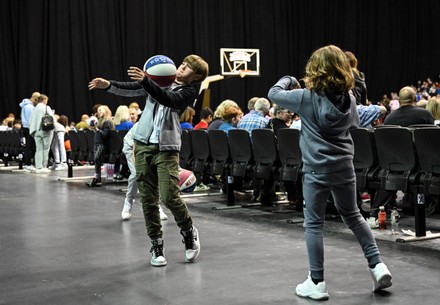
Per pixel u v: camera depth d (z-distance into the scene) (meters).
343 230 4.43
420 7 19.42
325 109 2.62
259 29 17.61
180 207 3.40
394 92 19.27
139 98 16.05
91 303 2.73
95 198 6.57
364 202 5.83
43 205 6.04
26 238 4.31
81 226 4.78
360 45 18.91
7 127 13.25
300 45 18.30
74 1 15.16
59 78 15.11
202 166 6.11
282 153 5.06
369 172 4.39
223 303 2.68
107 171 8.55
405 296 2.72
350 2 18.70
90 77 15.48
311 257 2.72
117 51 15.68
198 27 16.67
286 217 5.13
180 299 2.76
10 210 5.71
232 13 17.17
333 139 2.68
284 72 17.98
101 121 7.79
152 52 16.16
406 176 4.08
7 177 9.24
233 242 4.05
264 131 5.25
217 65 17.02
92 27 15.42
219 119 6.84
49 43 15.03
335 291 2.82
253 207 5.77
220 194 6.79
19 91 14.84
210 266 3.37
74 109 15.29
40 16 14.91
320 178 2.67
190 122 7.43
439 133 3.76
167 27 16.33
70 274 3.26
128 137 5.07
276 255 3.62
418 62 19.48
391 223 4.52
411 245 3.85
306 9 18.30
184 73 3.33
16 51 14.77
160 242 3.43
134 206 5.91
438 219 4.93
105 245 4.02
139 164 3.41
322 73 2.60
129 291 2.91
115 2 15.68
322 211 2.73
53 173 9.92
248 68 16.67
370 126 4.92
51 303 2.74
